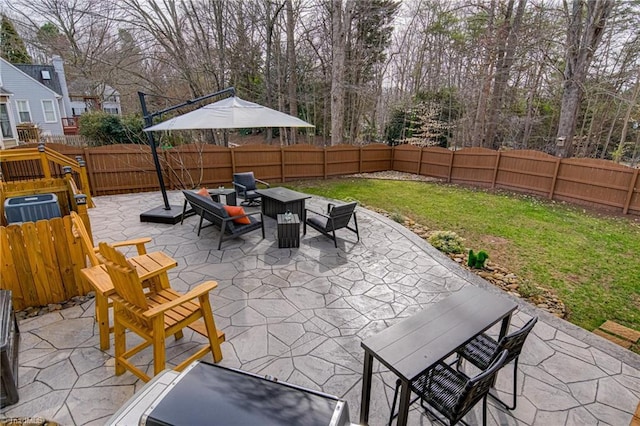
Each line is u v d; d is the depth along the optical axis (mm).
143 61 14266
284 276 4637
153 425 1308
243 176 8523
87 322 3453
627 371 3018
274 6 14898
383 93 22062
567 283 4902
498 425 2424
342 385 2758
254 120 5133
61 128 21297
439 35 18344
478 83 16125
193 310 2754
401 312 3857
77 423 2312
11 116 14703
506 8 14180
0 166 7988
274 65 16891
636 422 2434
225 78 14875
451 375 2369
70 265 3783
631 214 8664
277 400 1432
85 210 4102
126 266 2307
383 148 14219
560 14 12305
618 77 14555
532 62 13930
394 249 5723
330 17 16281
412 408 2566
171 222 6648
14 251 3451
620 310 4246
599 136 18062
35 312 3602
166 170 9984
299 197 6641
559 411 2564
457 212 8477
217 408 1363
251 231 5805
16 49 20688
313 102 19375
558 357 3176
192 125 5016
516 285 4688
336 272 4809
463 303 2594
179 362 2916
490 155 11523
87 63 14312
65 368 2807
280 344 3229
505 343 2094
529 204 9414
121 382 2674
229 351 3100
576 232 7156
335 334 3418
